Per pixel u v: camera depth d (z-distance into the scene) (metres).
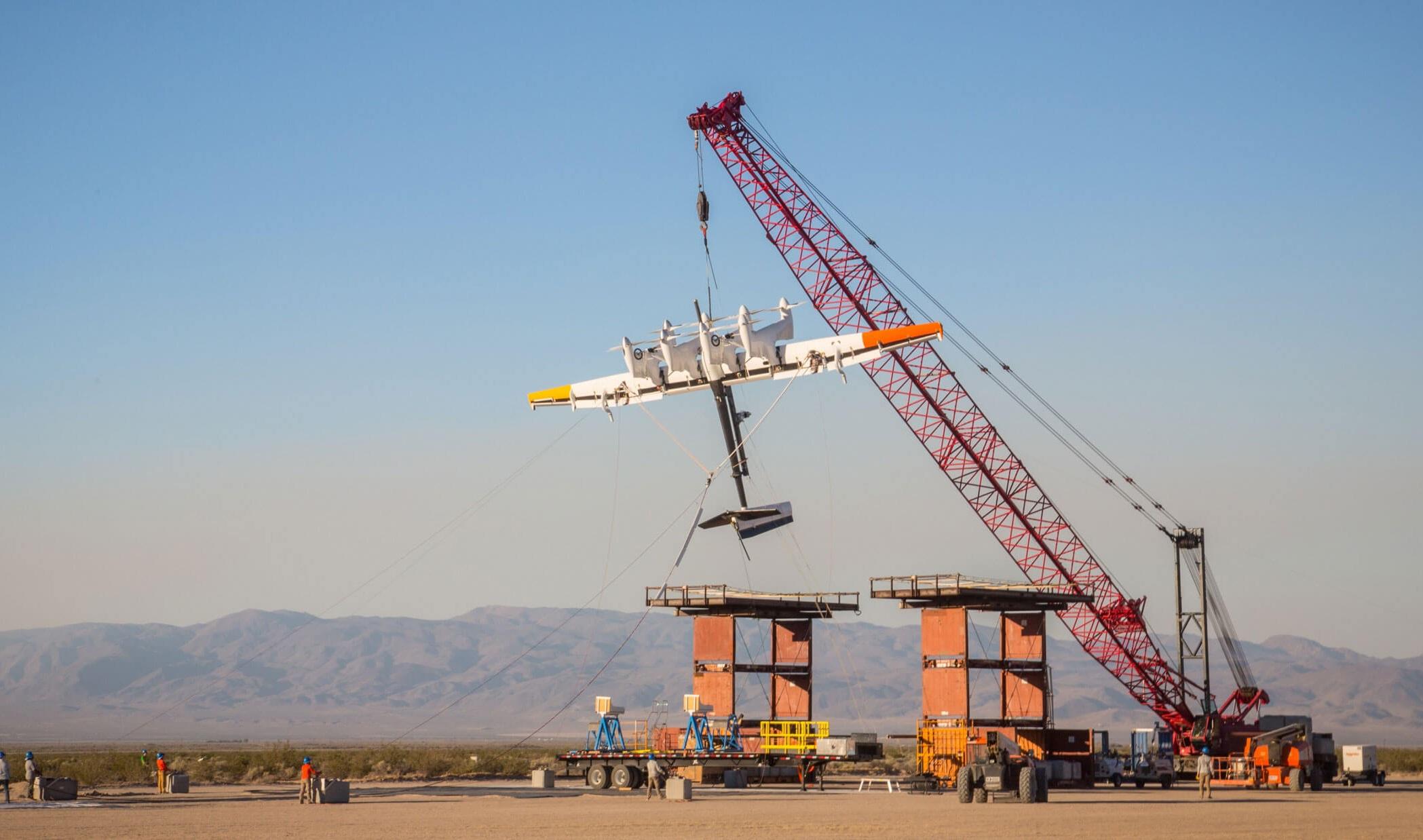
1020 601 85.44
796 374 69.88
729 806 59.47
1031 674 86.25
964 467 115.19
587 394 77.19
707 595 89.31
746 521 75.50
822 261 115.62
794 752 77.06
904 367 115.12
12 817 52.56
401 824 48.94
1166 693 116.88
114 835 44.25
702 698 90.69
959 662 82.81
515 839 42.69
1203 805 64.06
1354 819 54.28
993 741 68.56
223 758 120.88
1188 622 119.19
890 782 75.88
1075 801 66.62
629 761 77.06
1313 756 85.25
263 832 45.34
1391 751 155.00
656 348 72.75
